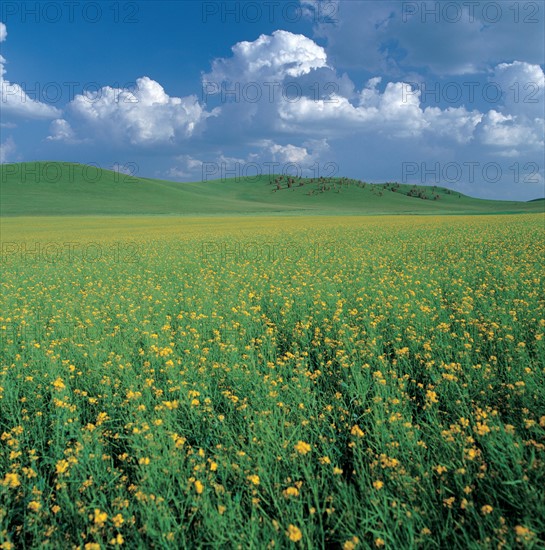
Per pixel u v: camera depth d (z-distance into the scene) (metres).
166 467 3.51
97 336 7.71
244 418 4.43
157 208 113.69
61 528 3.16
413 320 7.35
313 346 6.91
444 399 4.65
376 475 3.35
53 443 4.26
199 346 6.86
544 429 3.79
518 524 2.81
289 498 3.09
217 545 2.73
